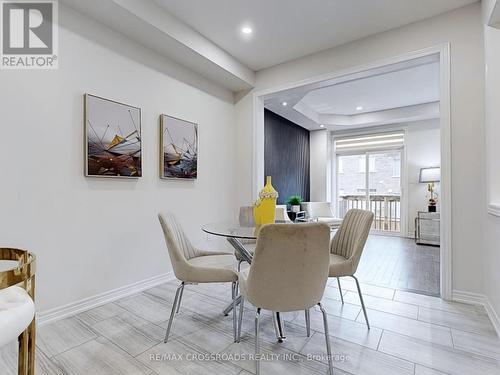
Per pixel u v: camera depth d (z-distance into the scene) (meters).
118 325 1.99
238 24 2.76
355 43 3.02
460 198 2.41
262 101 3.86
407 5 2.44
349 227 2.22
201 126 3.43
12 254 1.28
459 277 2.41
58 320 2.06
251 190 3.81
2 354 1.61
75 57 2.20
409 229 5.88
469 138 2.38
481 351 1.66
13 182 1.86
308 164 6.70
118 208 2.51
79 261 2.22
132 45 2.64
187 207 3.23
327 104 5.45
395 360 1.58
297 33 2.90
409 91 4.71
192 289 2.73
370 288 2.75
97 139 2.31
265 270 1.36
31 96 1.96
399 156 6.12
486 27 2.14
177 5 2.47
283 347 1.72
